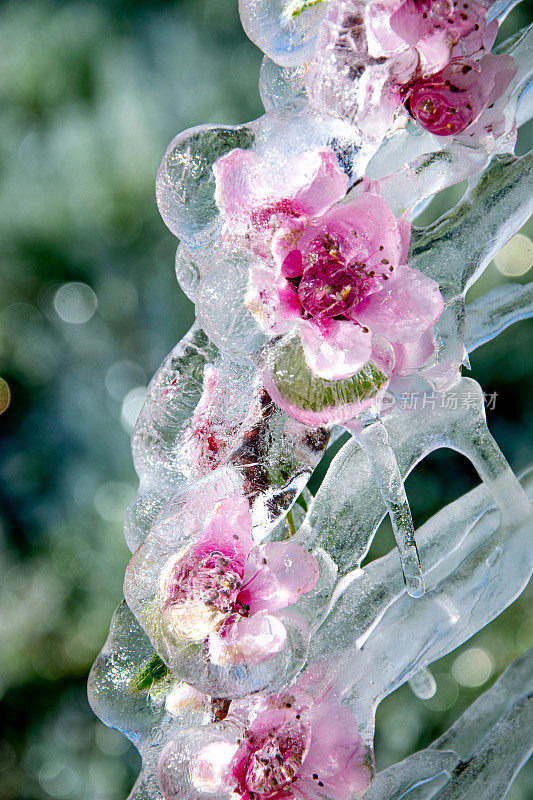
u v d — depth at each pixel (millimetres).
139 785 405
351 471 404
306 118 383
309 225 369
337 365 367
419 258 392
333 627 401
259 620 375
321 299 368
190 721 398
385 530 757
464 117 381
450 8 375
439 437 405
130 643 398
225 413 396
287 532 416
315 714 389
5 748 893
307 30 385
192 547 378
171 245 922
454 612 409
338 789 385
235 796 381
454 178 391
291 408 372
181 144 385
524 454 782
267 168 372
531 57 402
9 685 906
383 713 772
